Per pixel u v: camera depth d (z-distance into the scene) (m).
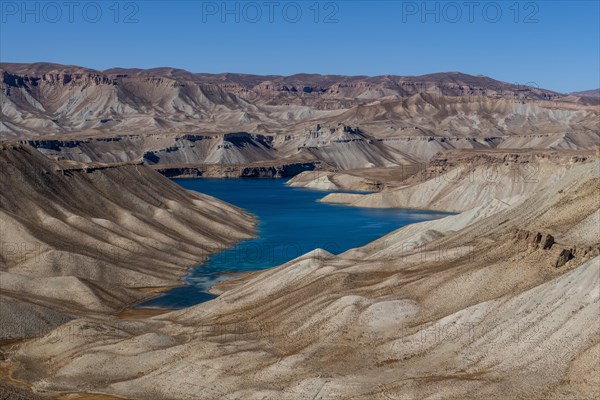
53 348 101.31
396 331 92.62
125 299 135.25
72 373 92.69
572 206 122.88
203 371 89.38
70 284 130.50
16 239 145.75
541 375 76.62
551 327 83.19
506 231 127.50
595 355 76.56
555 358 78.56
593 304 83.50
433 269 110.50
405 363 84.75
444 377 79.81
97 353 96.50
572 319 82.94
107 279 143.25
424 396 75.94
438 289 100.19
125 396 86.50
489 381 77.12
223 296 122.12
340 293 107.19
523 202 141.88
